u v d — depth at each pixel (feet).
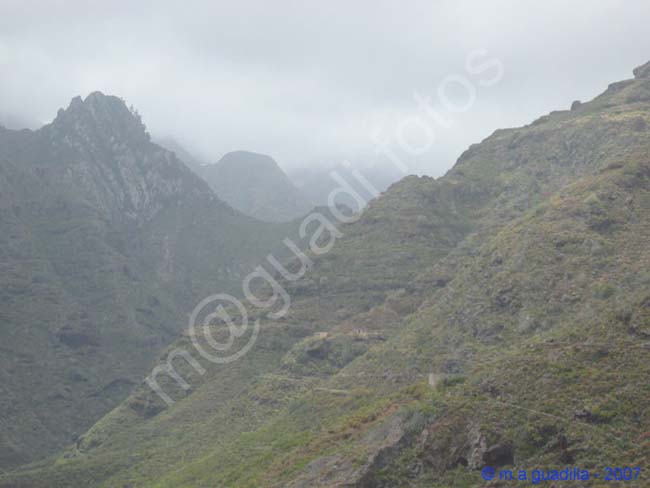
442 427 201.77
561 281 319.27
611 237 336.90
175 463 390.63
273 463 272.72
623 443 176.96
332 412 323.98
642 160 385.70
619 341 213.05
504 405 200.13
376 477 198.80
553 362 210.59
